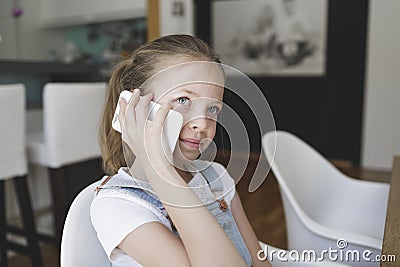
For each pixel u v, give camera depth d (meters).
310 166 1.31
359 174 3.75
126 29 4.17
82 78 2.56
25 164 1.68
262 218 2.56
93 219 0.62
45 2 4.25
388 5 3.62
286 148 1.23
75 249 0.61
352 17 3.82
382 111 3.81
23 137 1.65
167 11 3.84
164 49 0.65
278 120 4.39
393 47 3.67
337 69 3.98
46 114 1.71
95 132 1.89
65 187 2.24
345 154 4.09
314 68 4.10
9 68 1.94
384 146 3.86
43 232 2.25
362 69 3.85
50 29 4.38
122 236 0.58
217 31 4.54
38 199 2.43
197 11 4.61
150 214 0.61
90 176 2.25
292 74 4.23
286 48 4.20
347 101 3.99
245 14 4.36
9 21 3.97
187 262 0.55
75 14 4.11
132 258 0.59
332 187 1.35
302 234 1.00
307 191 1.26
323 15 3.96
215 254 0.54
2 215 1.72
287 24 4.16
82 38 4.44
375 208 1.28
